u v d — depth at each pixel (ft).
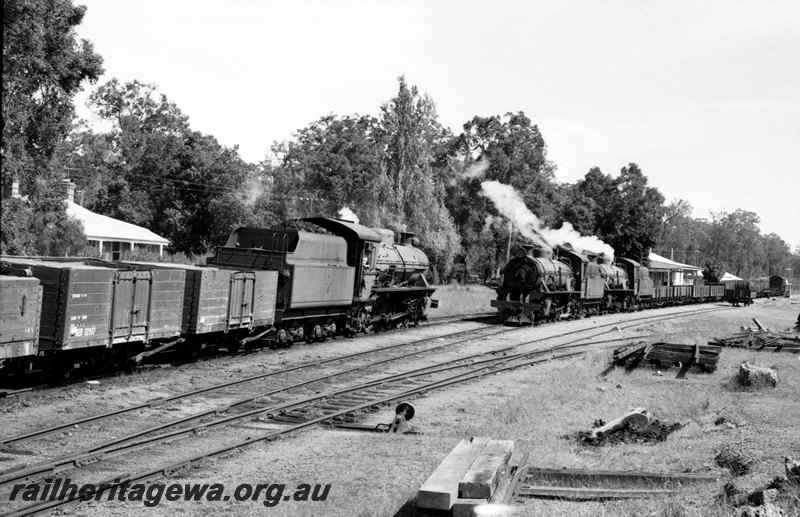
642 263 249.55
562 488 29.27
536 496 28.32
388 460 34.30
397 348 76.02
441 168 258.16
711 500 27.53
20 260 53.98
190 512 26.66
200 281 56.34
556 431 41.70
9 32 91.30
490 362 69.26
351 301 80.48
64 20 102.78
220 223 187.73
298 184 224.33
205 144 201.57
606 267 142.72
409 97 183.62
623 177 265.13
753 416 42.93
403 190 183.21
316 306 73.61
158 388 47.83
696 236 523.70
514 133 252.01
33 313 42.19
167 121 272.72
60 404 41.34
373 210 183.83
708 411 47.57
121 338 48.57
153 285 51.11
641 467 33.45
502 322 110.32
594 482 30.58
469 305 136.15
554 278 115.65
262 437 36.27
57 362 46.26
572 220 249.55
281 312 68.64
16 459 30.83
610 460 35.14
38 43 95.81
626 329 109.40
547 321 115.85
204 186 192.03
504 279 114.21
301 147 248.32
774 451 33.06
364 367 62.03
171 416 40.70
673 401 51.75
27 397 42.11
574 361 71.82
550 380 59.82
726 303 222.89
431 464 33.78
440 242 182.91
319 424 41.11
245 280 62.34
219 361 59.98
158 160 196.65
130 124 264.52
